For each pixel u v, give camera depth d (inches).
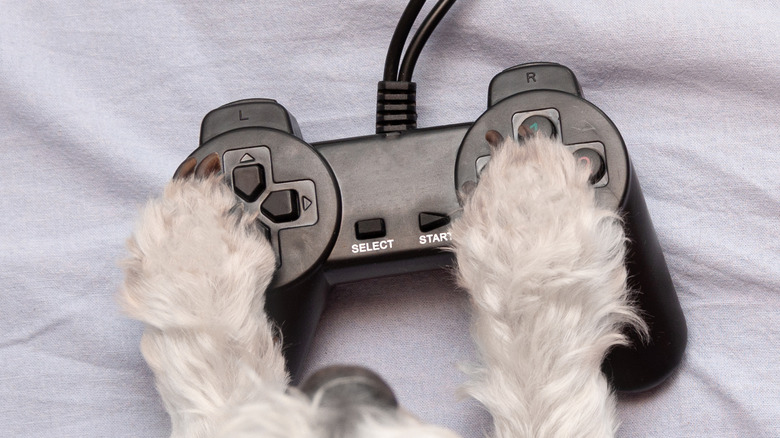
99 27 29.1
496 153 22.7
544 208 21.2
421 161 24.2
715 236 26.8
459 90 28.2
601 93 28.1
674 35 27.5
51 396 27.5
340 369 15.0
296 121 27.1
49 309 28.0
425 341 26.7
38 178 28.8
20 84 28.9
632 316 22.4
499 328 21.4
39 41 29.2
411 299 27.0
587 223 21.1
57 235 28.5
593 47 27.9
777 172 26.9
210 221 22.0
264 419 13.4
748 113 27.4
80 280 28.1
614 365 24.6
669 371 24.9
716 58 27.4
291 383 24.4
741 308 26.4
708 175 27.1
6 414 27.5
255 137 23.9
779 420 25.4
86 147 28.6
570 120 23.5
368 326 26.9
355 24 28.5
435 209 23.9
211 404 20.5
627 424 25.8
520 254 20.8
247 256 22.0
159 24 28.9
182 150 28.6
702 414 25.8
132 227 25.9
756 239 26.7
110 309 27.9
